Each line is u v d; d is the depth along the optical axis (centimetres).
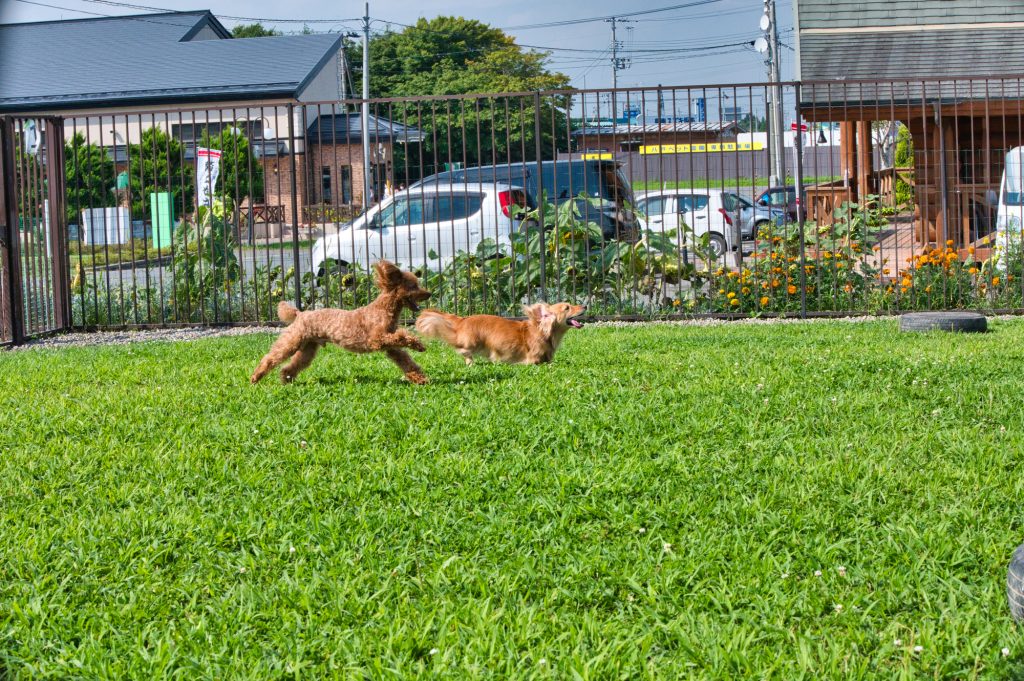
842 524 407
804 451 509
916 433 539
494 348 785
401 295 691
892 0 1878
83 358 870
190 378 733
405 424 570
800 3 1883
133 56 3753
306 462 507
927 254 1177
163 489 462
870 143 2019
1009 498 429
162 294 1158
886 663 300
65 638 324
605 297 1156
